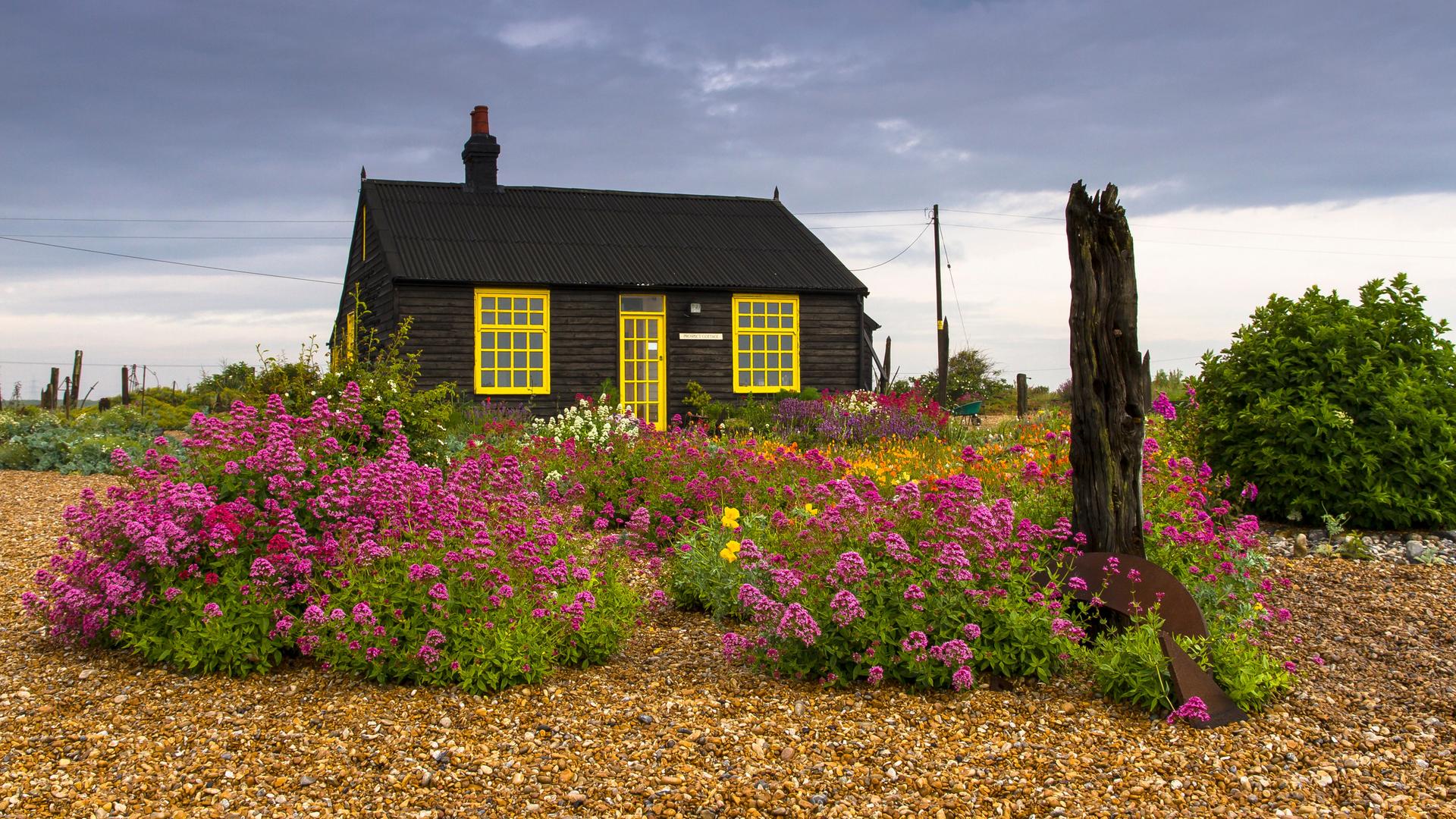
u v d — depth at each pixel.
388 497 4.96
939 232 28.38
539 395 17.89
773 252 20.42
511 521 5.16
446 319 17.42
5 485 11.02
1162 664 4.41
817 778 3.71
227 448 5.35
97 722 4.11
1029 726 4.21
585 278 18.03
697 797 3.54
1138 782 3.73
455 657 4.50
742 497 7.60
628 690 4.60
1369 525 8.07
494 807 3.46
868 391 19.14
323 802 3.47
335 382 10.27
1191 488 6.33
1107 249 5.23
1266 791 3.69
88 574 4.86
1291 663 4.81
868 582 4.70
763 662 4.87
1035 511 6.00
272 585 4.71
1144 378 5.29
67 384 22.09
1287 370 8.48
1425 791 3.71
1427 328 8.52
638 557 6.74
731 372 19.02
